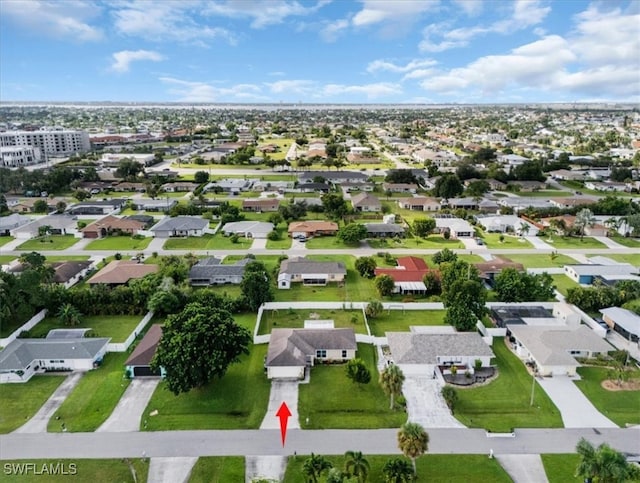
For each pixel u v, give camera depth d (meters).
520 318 80.94
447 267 93.12
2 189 186.00
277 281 98.69
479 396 62.19
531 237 137.25
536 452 52.34
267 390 63.19
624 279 98.19
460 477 48.56
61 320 81.75
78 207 159.88
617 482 41.81
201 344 59.59
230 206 155.88
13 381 64.88
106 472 49.16
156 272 95.38
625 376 66.25
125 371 66.44
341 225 146.75
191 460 50.84
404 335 72.88
